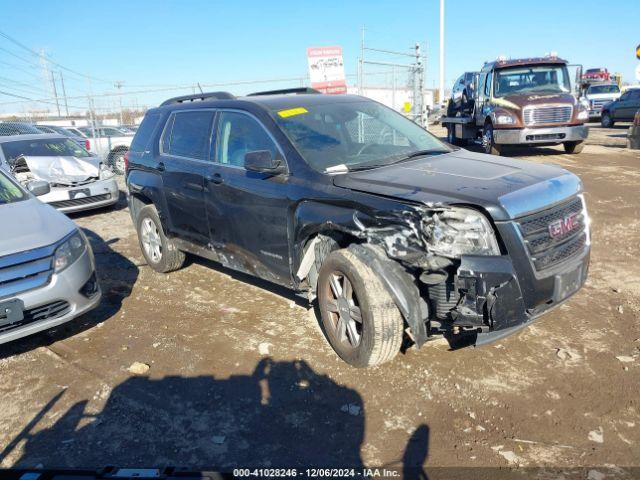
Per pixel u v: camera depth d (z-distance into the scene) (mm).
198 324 4852
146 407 3586
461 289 3328
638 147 15789
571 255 3744
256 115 4777
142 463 3039
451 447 3059
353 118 4938
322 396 3609
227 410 3512
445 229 3303
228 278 6051
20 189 5590
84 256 4680
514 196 3408
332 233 4074
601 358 3896
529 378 3688
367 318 3645
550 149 16516
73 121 25125
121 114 19656
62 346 4559
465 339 3918
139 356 4305
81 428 3391
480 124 15781
